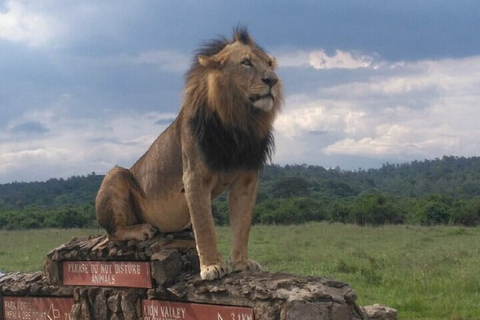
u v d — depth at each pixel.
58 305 7.15
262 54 6.02
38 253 22.62
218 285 5.69
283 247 22.62
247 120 5.99
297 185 59.56
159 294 6.22
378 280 13.47
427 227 36.19
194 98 6.09
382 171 143.88
